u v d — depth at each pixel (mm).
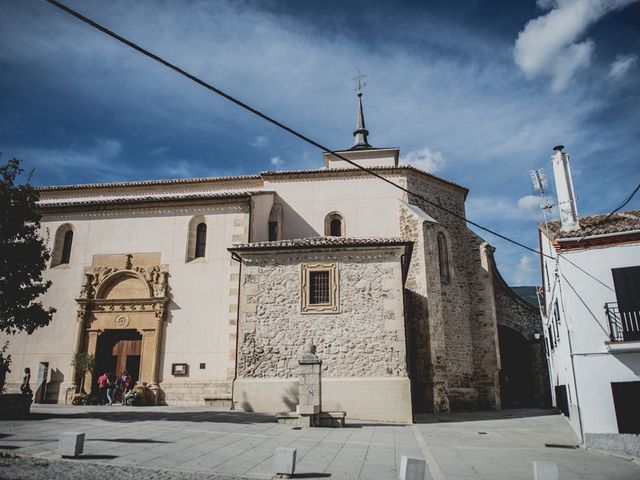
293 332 17453
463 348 24672
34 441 9656
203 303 20750
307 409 13797
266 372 17156
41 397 20172
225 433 11727
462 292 25875
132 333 21234
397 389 16375
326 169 25969
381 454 10125
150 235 22141
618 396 12258
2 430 10992
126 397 19172
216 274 21094
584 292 13125
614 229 13320
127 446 9547
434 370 21047
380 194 25625
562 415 20172
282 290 17969
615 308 12758
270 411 16625
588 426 12266
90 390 20094
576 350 12898
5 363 14984
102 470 7547
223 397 18719
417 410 20953
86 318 21188
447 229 26906
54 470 7359
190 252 21750
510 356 30484
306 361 14172
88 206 22688
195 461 8609
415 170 25969
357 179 26016
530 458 10461
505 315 27734
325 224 25391
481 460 10086
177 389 19641
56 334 21156
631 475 8859
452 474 8625
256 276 18250
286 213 25672
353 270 17906
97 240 22359
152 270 21453
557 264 13930
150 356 20266
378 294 17531
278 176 26141
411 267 23094
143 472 7594
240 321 17797
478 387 24594
